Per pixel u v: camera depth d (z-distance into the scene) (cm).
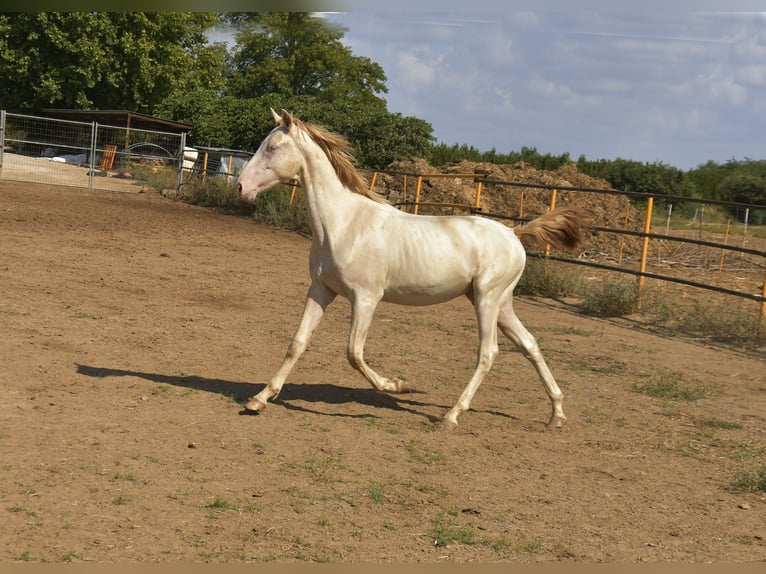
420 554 400
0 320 853
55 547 375
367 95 5147
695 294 1465
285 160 614
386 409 668
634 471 553
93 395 634
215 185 2406
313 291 645
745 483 530
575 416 681
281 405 653
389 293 636
